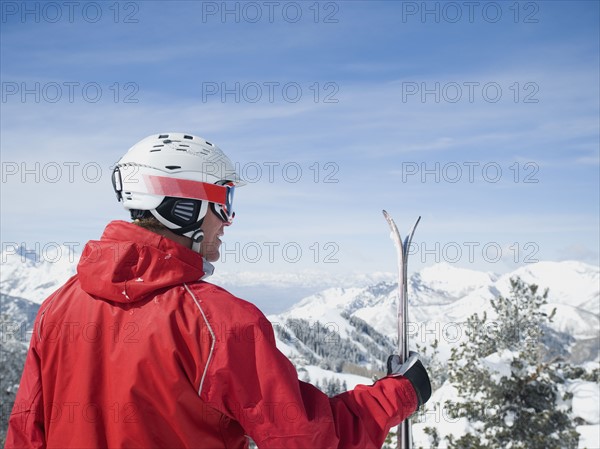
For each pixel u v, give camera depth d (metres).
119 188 1.60
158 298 1.42
